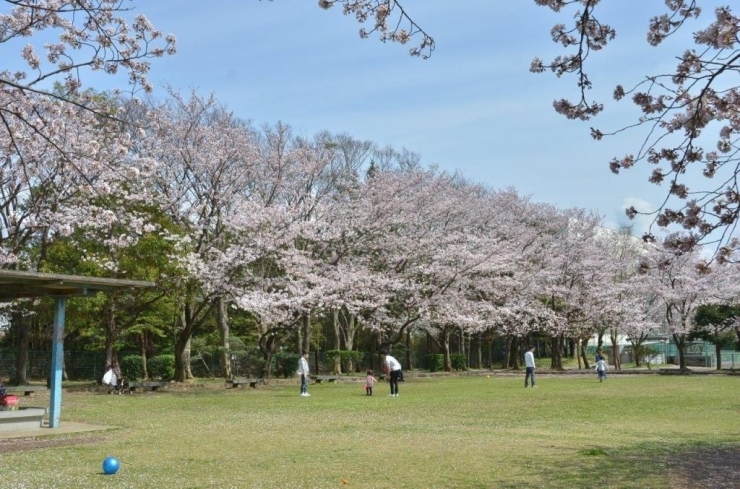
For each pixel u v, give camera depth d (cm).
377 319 3366
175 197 2664
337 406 1859
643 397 2125
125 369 3145
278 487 782
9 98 1154
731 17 568
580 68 629
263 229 2723
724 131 741
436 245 3484
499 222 4119
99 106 1426
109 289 1447
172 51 934
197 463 945
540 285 3981
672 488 779
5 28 1026
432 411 1720
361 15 670
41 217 1906
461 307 3488
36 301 2445
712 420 1534
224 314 3338
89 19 851
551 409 1772
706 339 3972
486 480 824
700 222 643
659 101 662
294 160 3145
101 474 862
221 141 2753
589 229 4316
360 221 3144
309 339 3812
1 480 819
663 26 632
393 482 812
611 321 4103
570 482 811
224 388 2627
